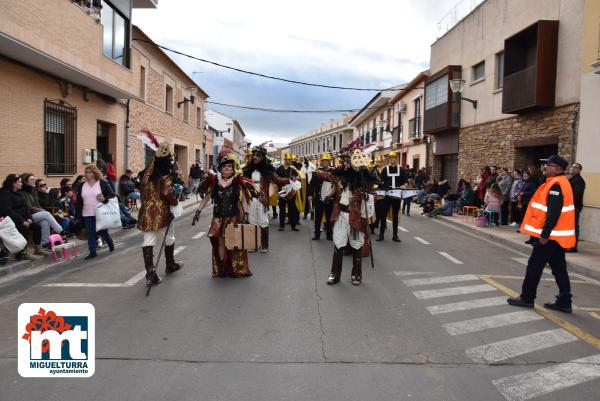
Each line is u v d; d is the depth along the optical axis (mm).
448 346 4535
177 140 26234
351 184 6715
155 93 21734
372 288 6605
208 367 3980
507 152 16312
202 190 7117
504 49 15555
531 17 14742
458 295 6352
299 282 6863
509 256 9641
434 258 9023
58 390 3574
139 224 6434
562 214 5641
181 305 5684
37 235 8289
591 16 11641
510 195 13602
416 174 22500
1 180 10289
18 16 9383
